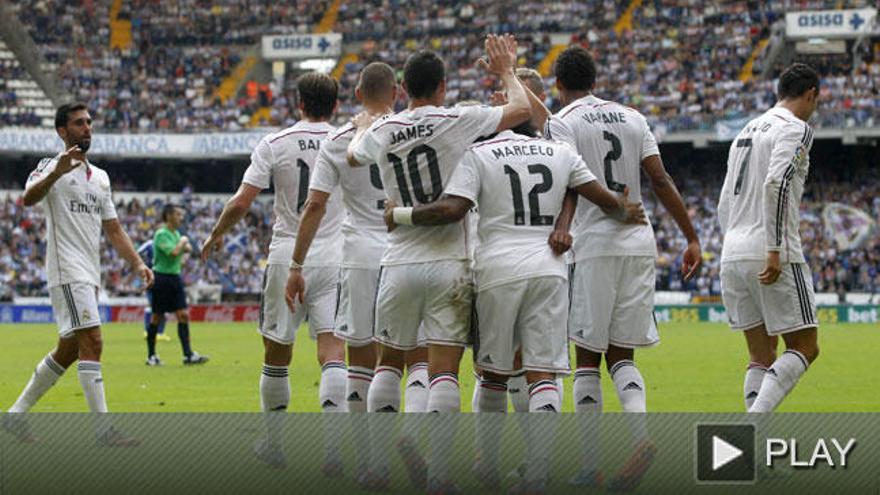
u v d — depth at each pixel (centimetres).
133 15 5181
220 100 4906
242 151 4559
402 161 678
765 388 759
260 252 4359
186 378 1568
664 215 4288
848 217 4075
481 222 682
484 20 5000
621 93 4647
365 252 758
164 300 1814
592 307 752
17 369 1759
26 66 4897
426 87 682
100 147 4538
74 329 881
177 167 4928
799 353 770
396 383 708
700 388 1395
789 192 761
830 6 4634
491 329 673
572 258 770
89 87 4897
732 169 816
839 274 3925
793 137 763
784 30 4566
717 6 4831
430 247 680
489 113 680
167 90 4956
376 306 700
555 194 678
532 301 667
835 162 4469
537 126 765
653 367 1716
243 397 1309
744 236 798
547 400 655
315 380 1511
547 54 4850
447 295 677
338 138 743
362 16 5144
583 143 765
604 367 1653
